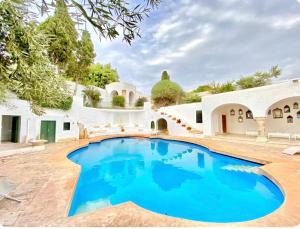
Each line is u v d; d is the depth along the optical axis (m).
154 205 5.15
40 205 3.77
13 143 12.16
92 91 24.92
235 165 8.52
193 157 10.99
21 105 12.48
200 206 5.05
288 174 5.61
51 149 11.08
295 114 12.91
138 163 10.03
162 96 27.66
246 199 5.42
